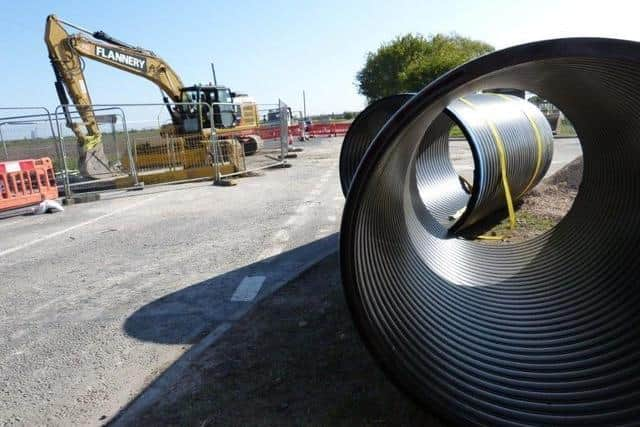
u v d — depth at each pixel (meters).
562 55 2.05
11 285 5.83
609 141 4.48
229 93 19.14
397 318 2.94
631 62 2.00
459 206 8.38
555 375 2.89
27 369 3.79
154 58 16.48
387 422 2.83
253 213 9.06
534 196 9.13
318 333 3.94
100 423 3.04
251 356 3.65
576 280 4.14
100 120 15.00
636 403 2.47
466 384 2.68
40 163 11.14
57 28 14.03
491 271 4.83
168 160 15.70
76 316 4.77
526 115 8.35
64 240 7.89
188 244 7.14
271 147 28.91
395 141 2.43
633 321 3.25
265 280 5.39
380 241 3.31
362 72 60.31
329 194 10.64
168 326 4.39
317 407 3.00
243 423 2.90
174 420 2.98
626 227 4.19
